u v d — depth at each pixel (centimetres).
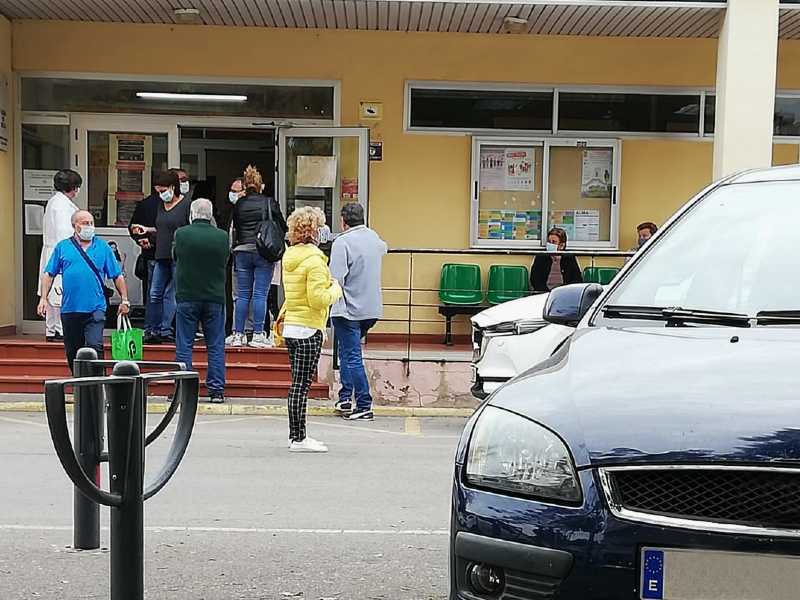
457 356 1206
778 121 1359
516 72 1343
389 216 1353
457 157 1353
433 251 1140
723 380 316
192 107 1341
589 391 324
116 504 378
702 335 366
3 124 1283
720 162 1120
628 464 290
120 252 1349
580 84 1349
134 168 1347
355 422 1018
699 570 279
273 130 1345
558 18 1234
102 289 984
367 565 528
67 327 977
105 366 500
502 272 1349
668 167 1363
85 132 1338
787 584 272
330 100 1345
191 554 545
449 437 934
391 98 1343
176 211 1133
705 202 461
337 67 1338
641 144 1361
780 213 435
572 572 292
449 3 1168
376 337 1367
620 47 1347
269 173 1394
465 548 315
